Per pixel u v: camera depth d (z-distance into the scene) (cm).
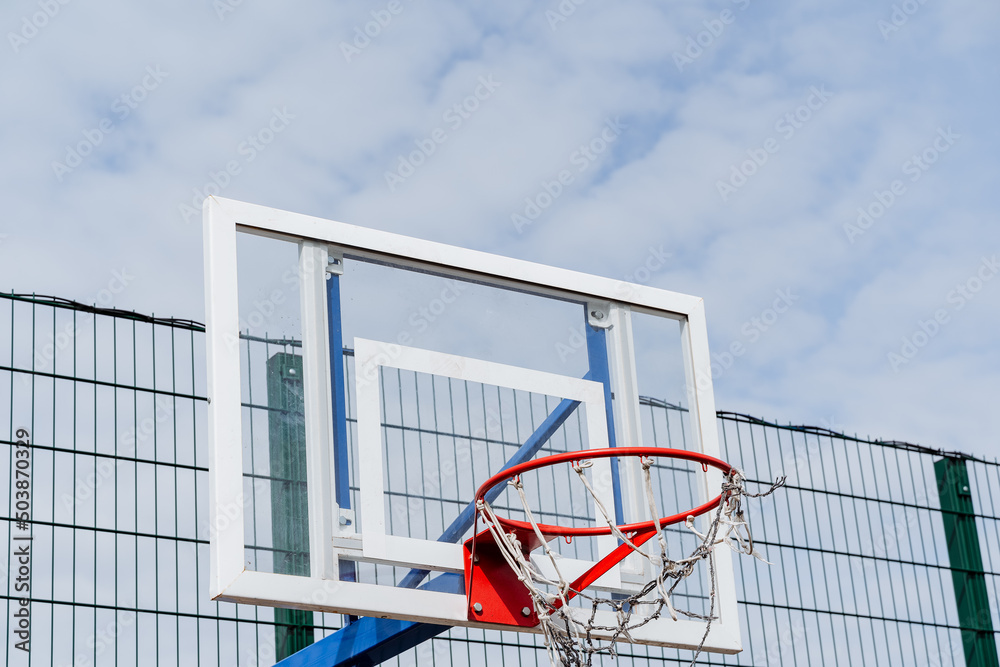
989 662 783
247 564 449
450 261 538
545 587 503
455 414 514
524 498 493
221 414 463
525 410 531
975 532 816
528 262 559
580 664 496
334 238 512
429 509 493
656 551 538
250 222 496
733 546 534
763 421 764
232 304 481
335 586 462
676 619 477
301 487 469
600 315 570
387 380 504
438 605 479
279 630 607
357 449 486
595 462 540
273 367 480
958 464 830
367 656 502
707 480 561
